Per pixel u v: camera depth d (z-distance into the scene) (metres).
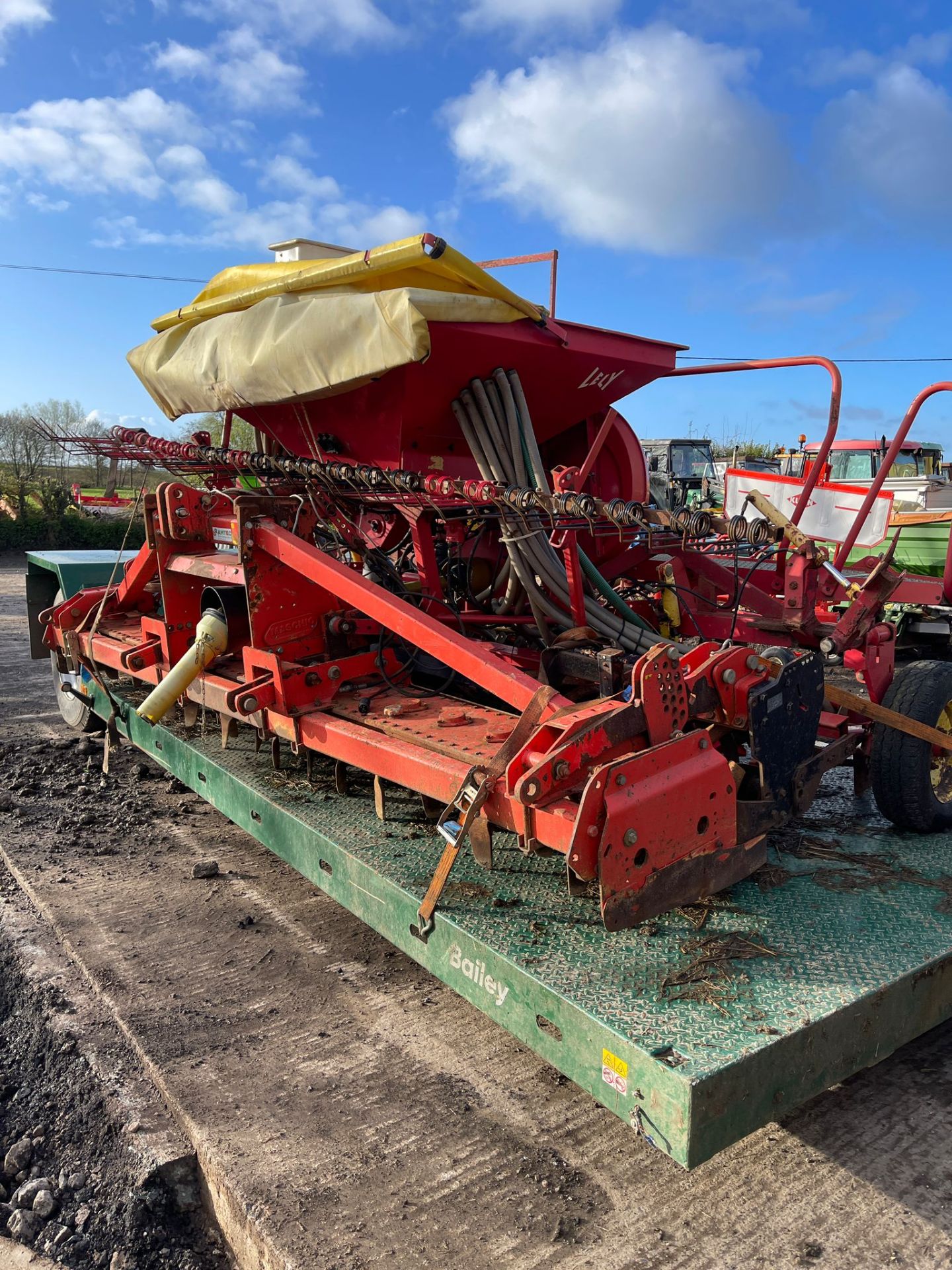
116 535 27.58
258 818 3.68
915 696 3.23
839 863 2.99
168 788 5.50
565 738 2.29
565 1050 2.17
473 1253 2.11
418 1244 2.14
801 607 3.53
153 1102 2.72
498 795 2.50
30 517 26.62
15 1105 2.87
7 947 3.70
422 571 4.35
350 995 3.25
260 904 3.97
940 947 2.42
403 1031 3.04
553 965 2.31
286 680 3.56
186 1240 2.38
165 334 5.09
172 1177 2.47
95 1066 2.89
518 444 3.95
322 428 4.48
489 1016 2.43
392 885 2.80
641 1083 1.93
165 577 4.40
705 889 2.44
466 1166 2.40
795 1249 2.12
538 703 2.56
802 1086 2.05
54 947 3.66
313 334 3.79
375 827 3.28
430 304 3.41
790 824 3.38
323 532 4.93
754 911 2.63
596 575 3.92
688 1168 1.84
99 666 5.23
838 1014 2.10
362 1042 2.97
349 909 3.07
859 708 3.02
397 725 3.28
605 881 2.14
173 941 3.65
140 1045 2.94
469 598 4.68
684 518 2.96
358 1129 2.54
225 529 3.91
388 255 3.55
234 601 3.96
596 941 2.44
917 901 2.71
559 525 3.53
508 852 3.04
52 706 7.65
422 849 3.07
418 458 4.37
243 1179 2.34
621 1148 2.47
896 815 3.25
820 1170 2.37
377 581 4.28
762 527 3.13
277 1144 2.47
